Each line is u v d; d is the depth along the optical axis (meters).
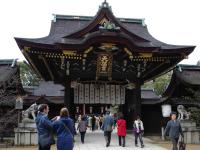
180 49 27.17
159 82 67.50
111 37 25.16
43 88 52.56
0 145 23.66
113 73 28.72
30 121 24.23
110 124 22.08
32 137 24.02
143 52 26.42
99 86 31.72
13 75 29.84
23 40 25.12
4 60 32.22
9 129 28.09
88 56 27.12
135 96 28.98
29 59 27.67
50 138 11.07
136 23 34.00
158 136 31.41
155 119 33.47
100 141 25.45
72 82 28.55
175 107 31.47
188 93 31.91
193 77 32.44
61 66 27.44
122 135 22.14
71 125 10.97
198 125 27.58
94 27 27.20
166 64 30.19
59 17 32.78
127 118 33.00
